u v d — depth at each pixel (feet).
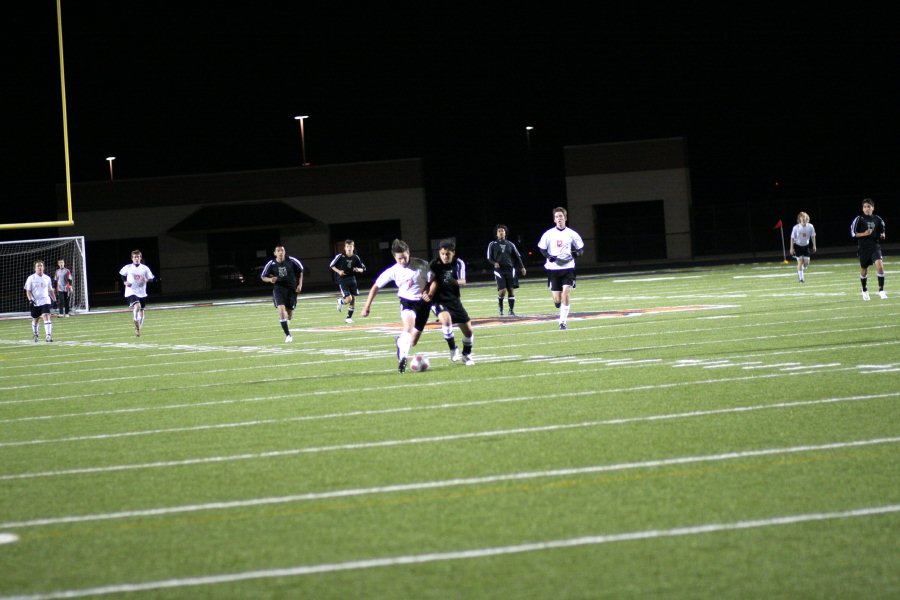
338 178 363.56
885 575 31.76
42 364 116.57
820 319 113.80
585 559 34.42
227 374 93.86
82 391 87.15
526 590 31.71
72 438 62.75
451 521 39.68
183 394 81.15
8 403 81.71
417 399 71.15
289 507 43.01
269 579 33.86
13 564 36.70
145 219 362.94
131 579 34.50
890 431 51.78
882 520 37.17
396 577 33.47
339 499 43.91
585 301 174.40
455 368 88.12
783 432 52.90
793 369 75.56
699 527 37.35
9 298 305.32
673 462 47.57
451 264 89.25
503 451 51.96
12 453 58.54
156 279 365.40
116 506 44.57
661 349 93.30
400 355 86.22
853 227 138.31
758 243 388.37
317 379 85.92
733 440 51.62
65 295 250.57
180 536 39.42
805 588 30.99
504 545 36.35
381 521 40.16
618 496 42.11
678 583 31.81
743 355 85.46
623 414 60.70
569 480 45.19
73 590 33.65
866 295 138.21
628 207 377.09
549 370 83.05
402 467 49.42
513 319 142.61
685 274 258.78
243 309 226.99
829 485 42.11
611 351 94.27
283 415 67.36
